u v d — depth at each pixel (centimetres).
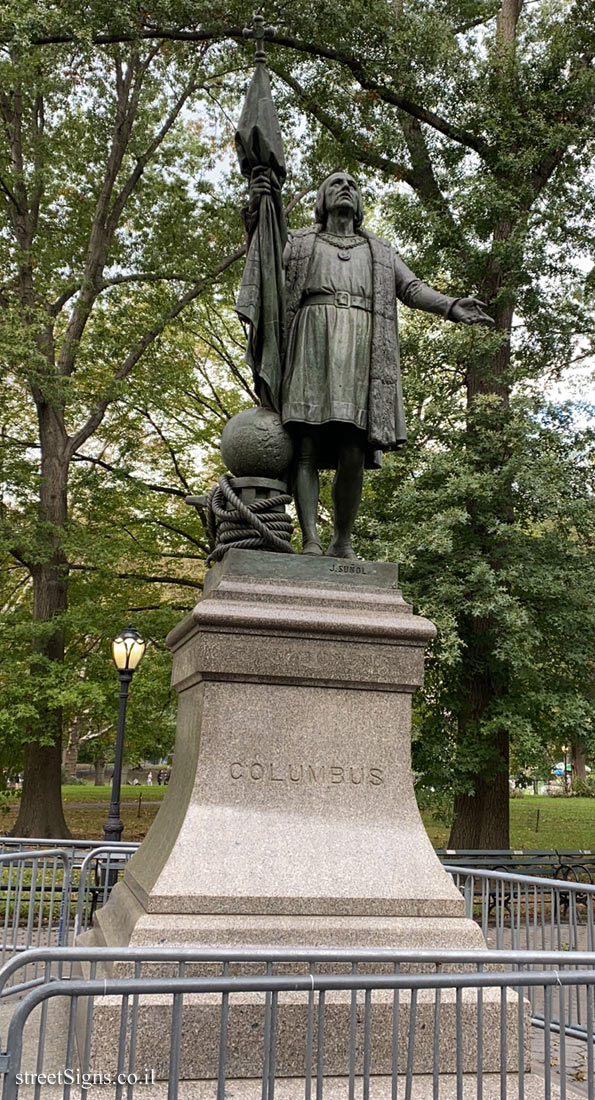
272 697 481
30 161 1772
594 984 326
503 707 1334
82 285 1689
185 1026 390
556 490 1271
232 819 457
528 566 1312
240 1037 394
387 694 497
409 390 1394
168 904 425
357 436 555
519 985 305
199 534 2022
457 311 560
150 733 1834
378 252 573
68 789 3912
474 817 1484
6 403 1941
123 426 1953
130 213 1895
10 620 1683
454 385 1491
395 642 497
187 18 1550
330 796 475
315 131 1733
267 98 554
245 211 570
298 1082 391
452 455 1342
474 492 1274
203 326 1947
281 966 417
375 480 1422
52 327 1812
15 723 1551
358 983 291
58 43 1547
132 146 1838
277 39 1554
